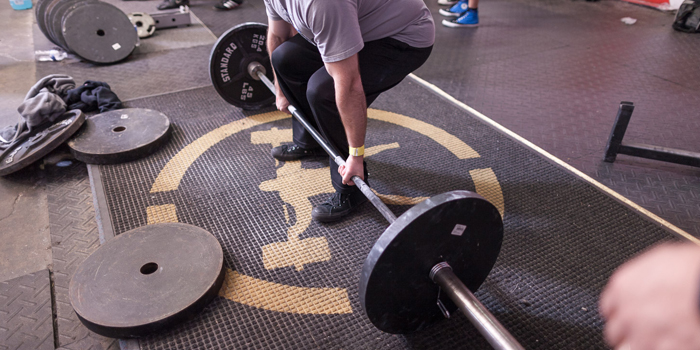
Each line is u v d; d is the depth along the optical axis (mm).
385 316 1393
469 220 1305
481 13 5477
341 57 1476
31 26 4852
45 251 1988
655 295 542
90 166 2488
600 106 3178
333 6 1395
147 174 2441
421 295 1422
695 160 2369
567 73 3723
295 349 1536
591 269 1849
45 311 1697
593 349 1537
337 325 1624
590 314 1661
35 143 2508
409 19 1852
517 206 2203
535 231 2047
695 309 501
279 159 2586
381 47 1852
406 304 1410
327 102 1861
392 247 1207
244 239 2016
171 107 3152
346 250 1960
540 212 2164
